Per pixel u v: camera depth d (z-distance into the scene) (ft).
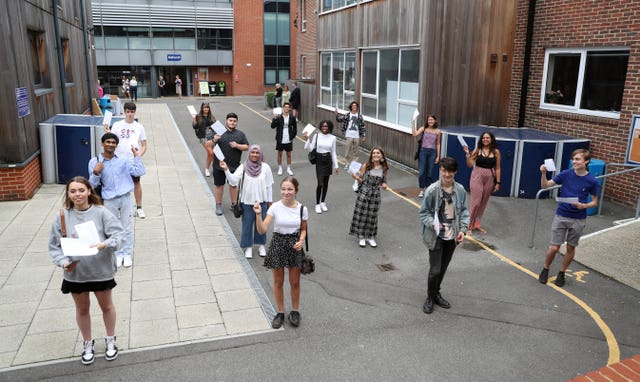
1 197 30.83
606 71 33.45
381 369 15.43
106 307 15.03
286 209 17.06
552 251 21.03
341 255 24.71
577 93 35.50
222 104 104.53
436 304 19.58
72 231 14.23
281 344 16.69
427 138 33.68
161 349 16.16
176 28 123.65
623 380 14.60
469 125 40.65
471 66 39.73
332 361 15.79
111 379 14.64
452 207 18.44
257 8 128.26
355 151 42.32
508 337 17.38
